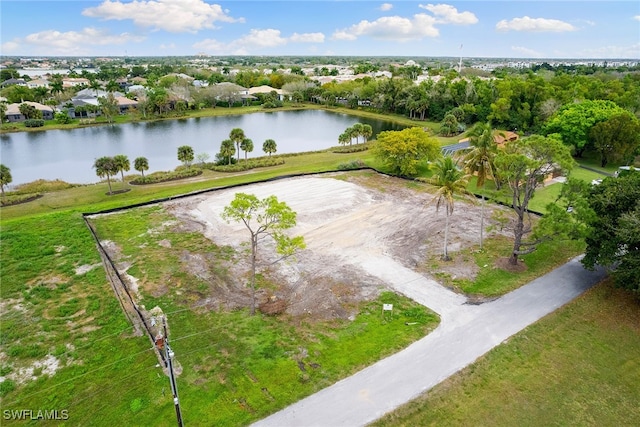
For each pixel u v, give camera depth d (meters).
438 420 20.61
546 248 37.44
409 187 54.34
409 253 37.09
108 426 20.14
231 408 21.06
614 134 60.78
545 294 30.86
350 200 49.41
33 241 38.81
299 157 74.56
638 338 26.56
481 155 43.28
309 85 152.88
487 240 39.25
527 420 20.75
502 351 25.08
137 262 35.34
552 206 31.20
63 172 68.19
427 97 116.56
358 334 26.52
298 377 23.03
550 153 31.91
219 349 25.19
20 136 94.75
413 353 24.89
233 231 41.34
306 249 37.72
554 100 85.19
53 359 24.56
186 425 20.06
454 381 22.86
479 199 49.91
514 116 92.06
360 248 38.03
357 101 139.12
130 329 27.03
